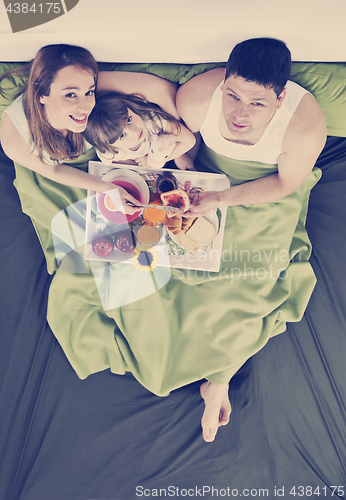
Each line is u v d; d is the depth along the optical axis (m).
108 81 1.01
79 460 1.22
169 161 1.13
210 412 1.21
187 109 1.04
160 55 0.97
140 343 1.19
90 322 1.21
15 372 1.24
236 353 1.20
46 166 1.13
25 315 1.24
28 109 1.03
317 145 1.04
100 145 1.09
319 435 1.23
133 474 1.22
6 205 1.23
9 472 1.20
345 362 1.24
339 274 1.25
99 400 1.24
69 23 0.90
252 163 1.12
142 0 0.87
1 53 0.96
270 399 1.24
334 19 0.86
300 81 1.00
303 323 1.26
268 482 1.22
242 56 0.92
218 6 0.87
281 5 0.86
